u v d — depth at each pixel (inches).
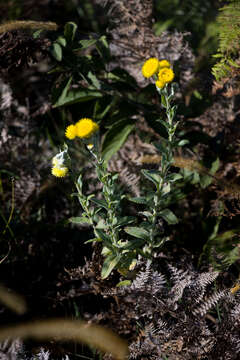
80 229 57.5
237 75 54.2
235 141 57.8
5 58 54.5
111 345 49.1
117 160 58.8
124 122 56.1
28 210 58.7
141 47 59.6
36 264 56.1
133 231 48.9
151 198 48.6
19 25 53.2
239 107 58.9
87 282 54.6
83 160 58.8
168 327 47.9
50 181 58.9
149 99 59.5
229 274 52.0
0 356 48.0
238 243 51.6
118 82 57.9
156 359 47.2
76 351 51.2
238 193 53.3
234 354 46.6
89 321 51.7
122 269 49.9
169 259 53.9
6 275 55.4
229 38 53.8
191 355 46.4
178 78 58.2
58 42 55.1
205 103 58.6
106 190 46.5
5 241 55.9
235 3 55.6
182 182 55.5
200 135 57.1
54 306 53.6
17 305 52.1
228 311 48.1
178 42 59.4
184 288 48.1
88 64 56.9
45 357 47.4
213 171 55.2
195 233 56.4
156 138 59.6
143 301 48.1
